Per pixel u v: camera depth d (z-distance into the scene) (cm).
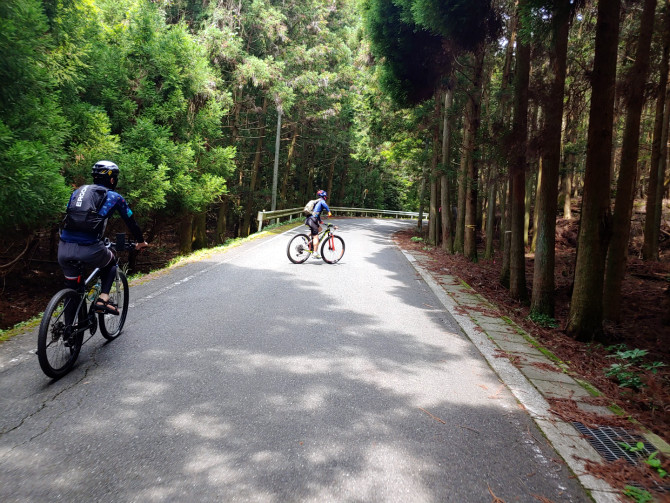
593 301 757
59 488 248
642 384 504
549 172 881
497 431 344
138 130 1375
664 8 1037
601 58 709
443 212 1920
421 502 254
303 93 2828
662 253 2061
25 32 788
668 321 984
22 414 326
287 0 2631
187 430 316
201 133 1769
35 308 1055
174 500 244
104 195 439
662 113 1526
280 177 4006
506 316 771
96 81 1348
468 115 1609
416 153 2384
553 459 310
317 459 290
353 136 3781
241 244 1525
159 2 1962
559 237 2522
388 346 539
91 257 427
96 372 409
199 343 501
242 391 386
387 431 332
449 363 496
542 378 473
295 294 780
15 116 869
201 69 1623
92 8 1216
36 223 923
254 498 249
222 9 2145
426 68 1402
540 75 990
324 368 452
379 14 1360
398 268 1209
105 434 305
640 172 2942
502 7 1039
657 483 288
